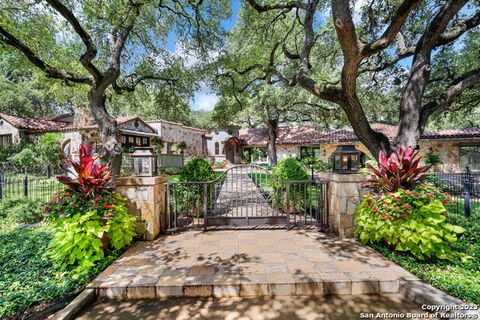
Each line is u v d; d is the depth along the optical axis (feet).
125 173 36.32
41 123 53.72
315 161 52.54
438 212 9.78
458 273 8.75
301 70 18.25
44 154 39.86
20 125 48.03
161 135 58.34
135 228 12.36
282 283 8.16
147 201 12.49
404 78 27.02
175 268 9.29
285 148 63.00
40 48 20.84
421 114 16.15
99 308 7.64
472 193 23.66
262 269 9.14
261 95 43.47
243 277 8.54
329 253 10.59
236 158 76.89
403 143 15.44
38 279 8.77
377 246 11.12
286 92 44.19
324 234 13.20
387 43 11.27
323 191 14.61
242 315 7.24
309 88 17.11
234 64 29.73
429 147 41.60
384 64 22.04
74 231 9.60
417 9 20.80
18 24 19.03
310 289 8.20
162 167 46.80
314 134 59.62
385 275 8.67
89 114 49.39
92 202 10.36
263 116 54.03
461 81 16.12
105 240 10.80
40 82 32.68
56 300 7.65
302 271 8.95
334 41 27.71
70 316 7.03
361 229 11.71
